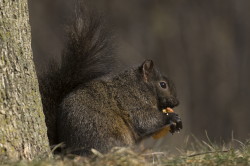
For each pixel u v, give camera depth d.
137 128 11.84
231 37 28.86
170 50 28.47
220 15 29.12
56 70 11.66
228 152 10.13
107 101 11.38
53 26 27.62
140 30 28.44
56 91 11.44
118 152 9.23
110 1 28.36
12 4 9.46
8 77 9.38
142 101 11.96
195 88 28.05
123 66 12.38
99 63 11.91
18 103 9.46
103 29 11.85
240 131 27.14
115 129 11.11
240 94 28.16
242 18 29.12
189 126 26.41
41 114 9.84
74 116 10.79
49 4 27.81
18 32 9.53
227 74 28.34
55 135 10.98
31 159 9.51
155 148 12.14
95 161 9.23
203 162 9.66
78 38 11.70
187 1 29.12
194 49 28.58
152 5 28.86
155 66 12.63
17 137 9.41
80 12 11.74
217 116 27.47
